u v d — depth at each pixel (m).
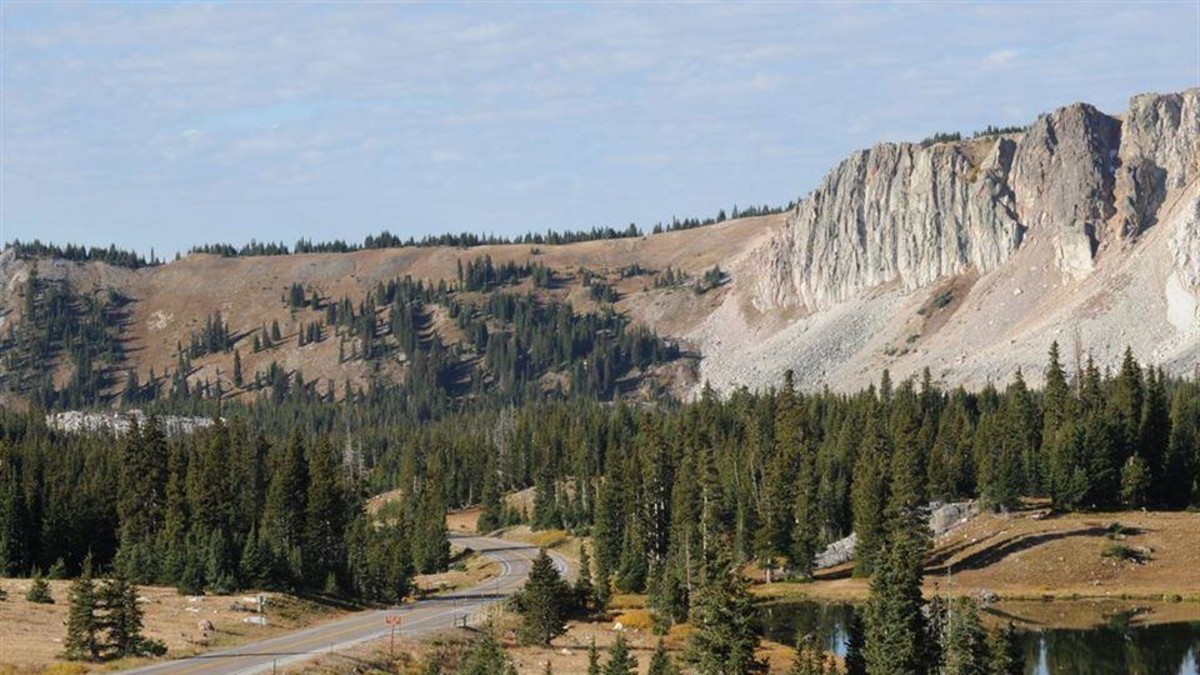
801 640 106.00
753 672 102.50
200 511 161.25
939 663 100.75
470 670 98.38
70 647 98.75
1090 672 121.12
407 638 112.94
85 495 173.00
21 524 162.75
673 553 161.88
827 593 168.00
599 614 143.00
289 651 104.06
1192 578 163.75
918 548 173.50
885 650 97.56
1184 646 131.62
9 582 144.38
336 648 105.38
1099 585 164.75
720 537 140.62
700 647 100.31
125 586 104.56
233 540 147.88
